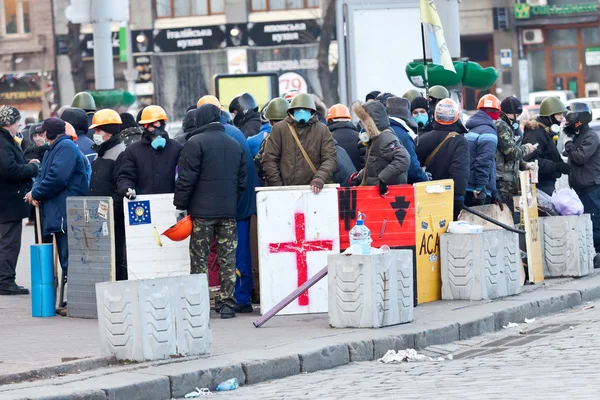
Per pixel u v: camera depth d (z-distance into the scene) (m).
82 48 98.69
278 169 24.92
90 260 25.02
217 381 18.22
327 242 24.38
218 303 24.61
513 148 28.80
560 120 32.59
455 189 26.86
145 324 18.84
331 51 84.31
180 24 89.31
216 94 52.47
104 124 25.72
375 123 24.88
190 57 89.06
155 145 24.92
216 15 88.56
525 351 20.56
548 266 30.17
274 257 24.22
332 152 24.75
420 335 21.50
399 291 22.33
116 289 19.00
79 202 25.08
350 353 20.34
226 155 24.03
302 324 22.98
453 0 38.34
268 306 24.23
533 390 16.64
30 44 99.38
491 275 25.78
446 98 28.34
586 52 104.19
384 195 24.80
